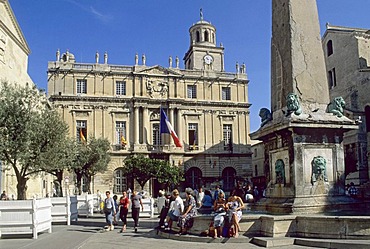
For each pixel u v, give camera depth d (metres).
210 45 67.06
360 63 37.34
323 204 11.36
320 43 12.96
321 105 12.52
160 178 49.00
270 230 10.58
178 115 57.56
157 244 11.75
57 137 21.45
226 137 59.97
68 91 54.56
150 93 57.22
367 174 34.72
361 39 37.97
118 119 55.66
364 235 9.45
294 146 11.52
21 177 20.56
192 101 58.38
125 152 54.66
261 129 12.77
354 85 37.75
